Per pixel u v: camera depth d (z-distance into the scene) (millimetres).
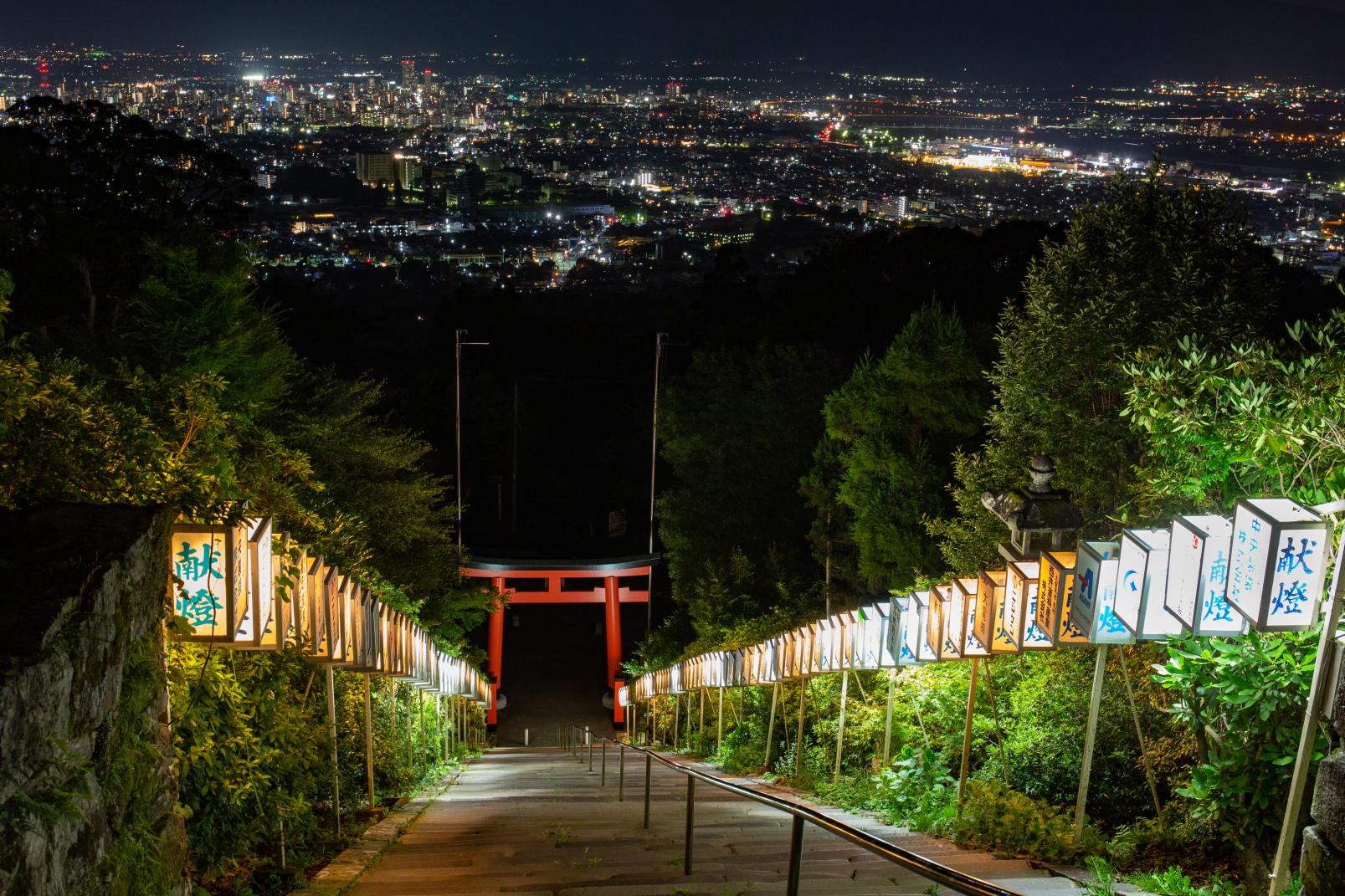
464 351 51250
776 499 32562
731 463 33469
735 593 28984
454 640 27828
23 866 3531
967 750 9570
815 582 27188
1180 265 14219
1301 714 6734
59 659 3879
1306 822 6742
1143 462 13891
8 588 4188
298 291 50406
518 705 35438
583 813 12227
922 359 22031
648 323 68125
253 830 7371
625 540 44656
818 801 12500
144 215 32031
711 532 33031
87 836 4121
